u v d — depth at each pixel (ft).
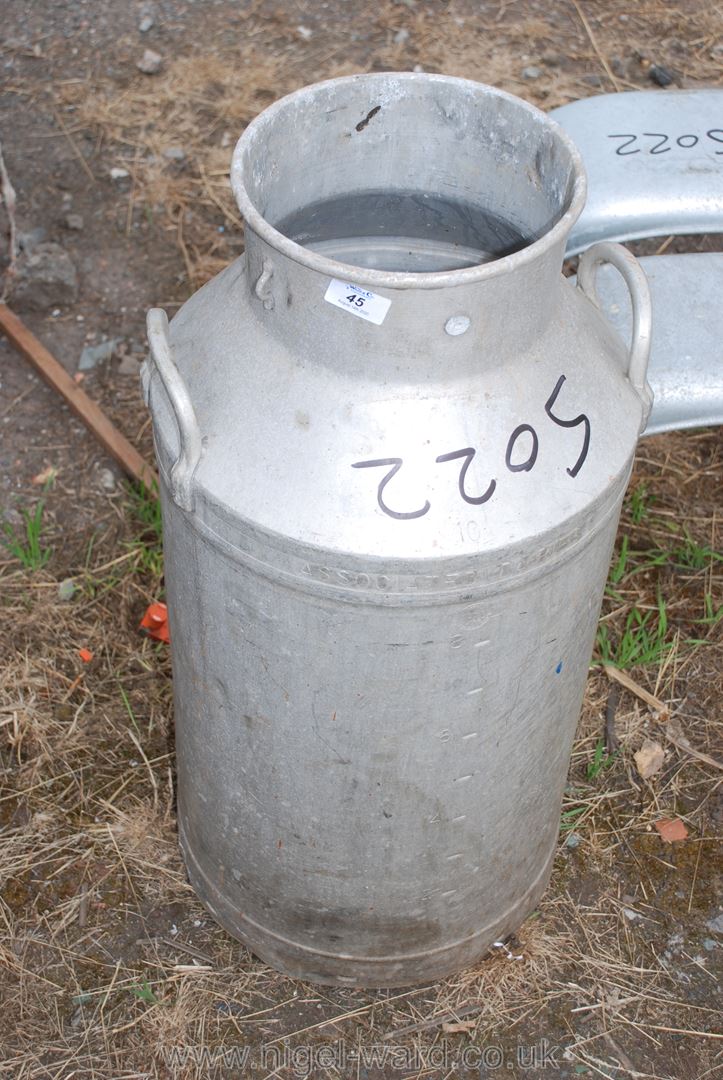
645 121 9.33
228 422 5.51
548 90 14.67
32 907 8.14
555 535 5.43
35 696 9.29
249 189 5.49
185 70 14.78
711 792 8.93
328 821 6.47
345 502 5.25
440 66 14.97
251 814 6.77
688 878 8.44
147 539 10.46
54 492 10.68
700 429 11.56
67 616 9.78
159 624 9.55
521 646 5.79
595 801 8.84
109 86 14.56
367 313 4.96
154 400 6.01
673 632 9.94
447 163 6.13
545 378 5.51
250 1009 7.68
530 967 7.91
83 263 12.57
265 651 5.81
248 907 7.47
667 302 8.55
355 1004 7.72
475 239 6.51
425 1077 7.39
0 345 11.82
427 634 5.50
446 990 7.80
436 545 5.22
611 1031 7.64
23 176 13.38
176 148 13.80
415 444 5.25
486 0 16.08
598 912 8.23
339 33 15.47
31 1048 7.46
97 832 8.54
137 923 8.09
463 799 6.43
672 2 16.19
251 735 6.29
